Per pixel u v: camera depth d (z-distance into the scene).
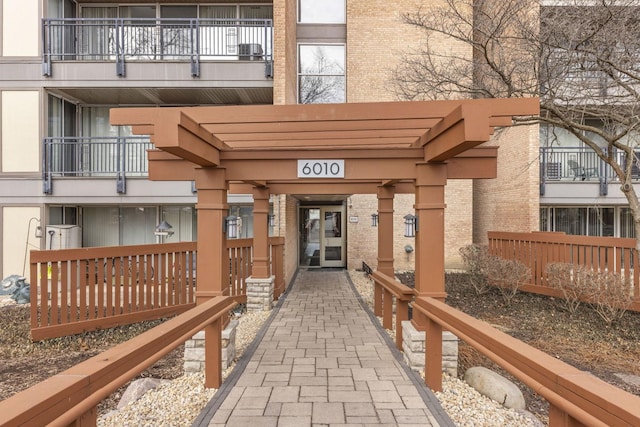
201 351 4.11
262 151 4.23
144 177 9.36
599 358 4.98
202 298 4.09
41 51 9.30
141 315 6.33
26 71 9.31
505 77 6.38
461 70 7.49
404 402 3.33
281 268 8.41
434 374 3.60
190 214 11.39
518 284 7.93
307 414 3.11
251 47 10.45
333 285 9.63
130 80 9.42
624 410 1.27
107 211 11.20
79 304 6.16
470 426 3.06
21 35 9.33
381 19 11.66
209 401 3.35
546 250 8.34
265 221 7.25
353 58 11.66
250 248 7.83
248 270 7.75
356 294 8.48
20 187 9.26
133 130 3.14
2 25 9.28
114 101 10.59
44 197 9.29
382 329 5.69
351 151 4.26
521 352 1.96
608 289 6.33
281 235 9.04
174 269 6.85
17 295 7.92
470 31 7.45
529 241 8.70
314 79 11.68
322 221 12.94
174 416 3.17
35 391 1.47
